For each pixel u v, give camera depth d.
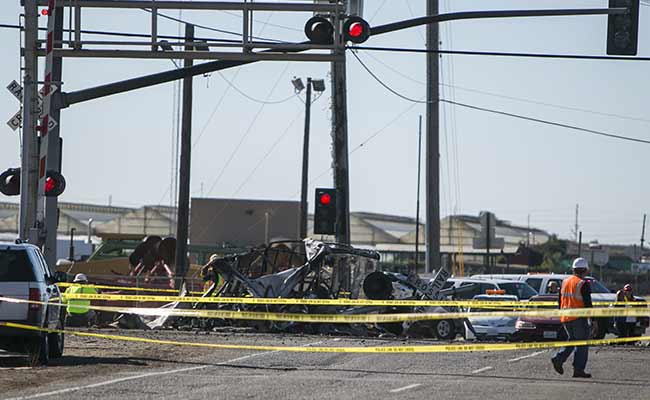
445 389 47.47
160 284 115.31
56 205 78.44
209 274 92.06
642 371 59.25
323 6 73.00
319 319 68.00
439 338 90.25
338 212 98.19
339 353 66.94
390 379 51.62
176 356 63.34
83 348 69.06
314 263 90.62
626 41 71.44
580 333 54.84
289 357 63.19
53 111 76.06
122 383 48.12
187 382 48.81
